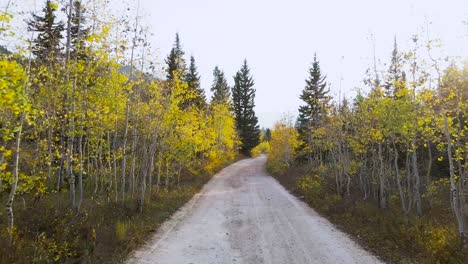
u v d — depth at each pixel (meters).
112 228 9.45
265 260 7.98
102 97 10.43
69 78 9.91
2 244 6.45
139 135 15.79
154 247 8.89
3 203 10.40
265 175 35.72
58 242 7.53
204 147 28.92
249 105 68.25
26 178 9.27
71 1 9.97
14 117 7.88
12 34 5.86
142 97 14.51
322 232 10.76
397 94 12.29
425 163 21.61
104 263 7.22
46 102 9.80
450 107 10.30
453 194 8.96
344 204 14.28
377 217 11.66
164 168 24.30
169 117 15.09
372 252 8.52
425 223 10.33
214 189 23.08
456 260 7.18
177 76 14.99
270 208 15.47
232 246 9.16
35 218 8.62
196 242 9.54
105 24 10.74
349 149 22.39
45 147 11.25
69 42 10.09
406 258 7.81
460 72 9.21
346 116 18.16
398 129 12.93
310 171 28.30
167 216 13.09
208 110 35.69
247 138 68.75
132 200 13.73
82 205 11.60
